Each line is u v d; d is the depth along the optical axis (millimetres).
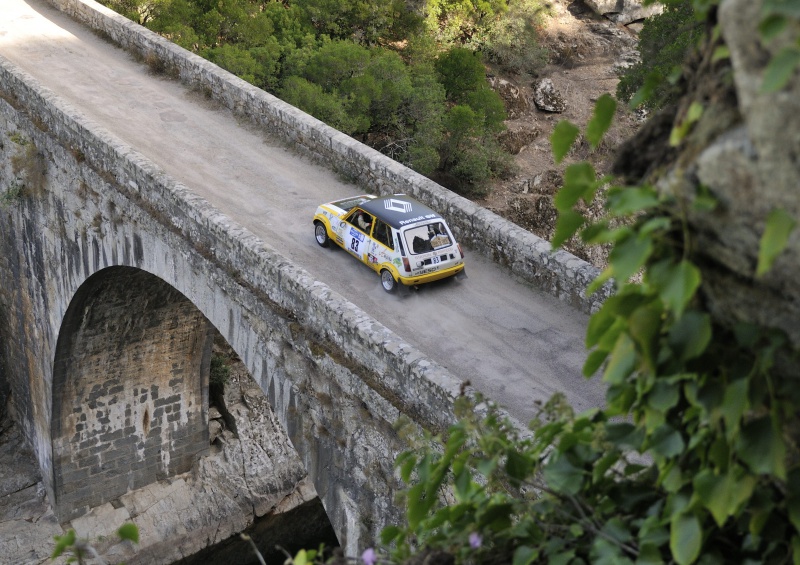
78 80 30016
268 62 43250
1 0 37031
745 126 4094
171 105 28125
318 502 37812
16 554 33281
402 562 5777
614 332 4941
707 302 4613
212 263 18906
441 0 54156
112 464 34969
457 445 5922
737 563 4910
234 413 37625
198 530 35344
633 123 50094
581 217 4852
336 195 22781
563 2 60812
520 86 54344
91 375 32281
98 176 23250
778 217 3742
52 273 28641
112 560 33594
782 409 4613
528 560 5309
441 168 46250
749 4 3725
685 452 4922
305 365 16453
